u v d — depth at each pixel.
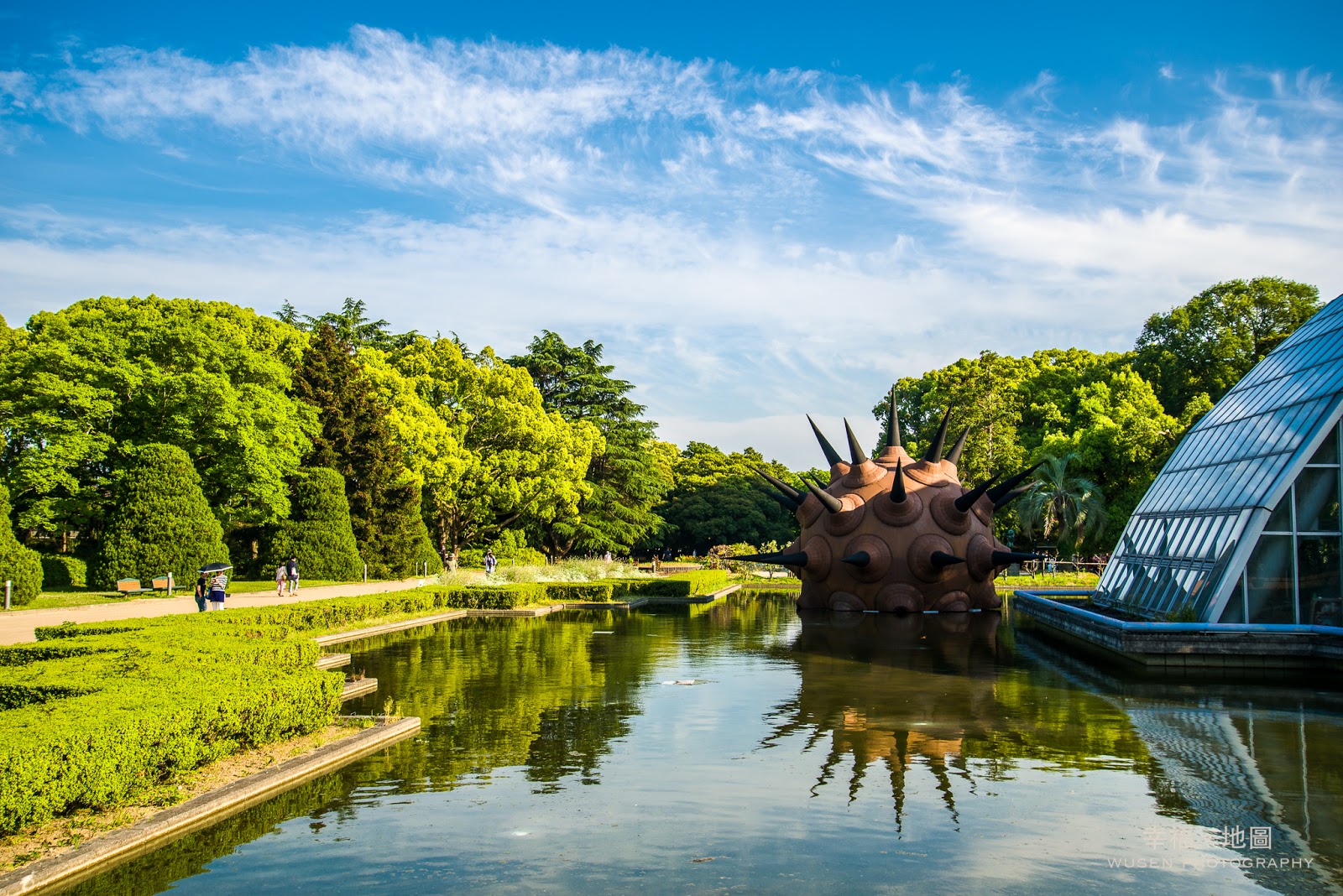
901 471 29.70
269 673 11.44
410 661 18.22
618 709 13.14
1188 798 8.77
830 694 14.39
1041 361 83.81
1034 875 6.86
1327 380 20.16
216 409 34.97
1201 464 24.50
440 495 48.94
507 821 8.09
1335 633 17.25
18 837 7.36
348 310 63.75
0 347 37.19
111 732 7.98
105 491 34.66
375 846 7.50
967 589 30.34
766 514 82.25
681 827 7.94
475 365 52.31
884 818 8.17
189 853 7.32
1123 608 24.30
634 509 62.00
